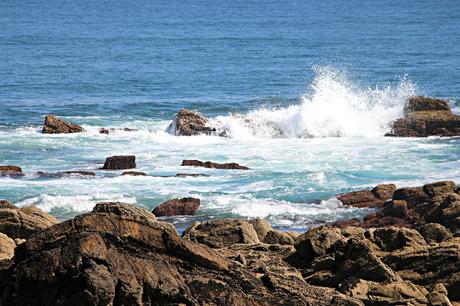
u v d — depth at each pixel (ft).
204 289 93.15
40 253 88.69
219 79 497.05
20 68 537.24
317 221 184.24
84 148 272.10
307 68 561.43
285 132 300.40
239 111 371.15
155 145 279.90
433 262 109.09
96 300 86.17
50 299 87.56
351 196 199.11
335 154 262.26
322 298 98.73
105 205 96.68
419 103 313.94
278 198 203.21
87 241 88.99
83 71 529.04
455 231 150.30
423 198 182.19
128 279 88.53
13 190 208.03
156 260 92.43
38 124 321.73
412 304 101.40
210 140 290.76
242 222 126.11
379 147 274.16
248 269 102.17
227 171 234.38
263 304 95.50
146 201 200.03
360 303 99.09
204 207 194.29
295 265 112.37
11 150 266.36
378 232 117.60
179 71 536.01
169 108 376.89
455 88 451.53
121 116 349.41
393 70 542.57
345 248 110.01
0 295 90.89
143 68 552.82
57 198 198.39
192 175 226.79
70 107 373.61
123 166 238.07
